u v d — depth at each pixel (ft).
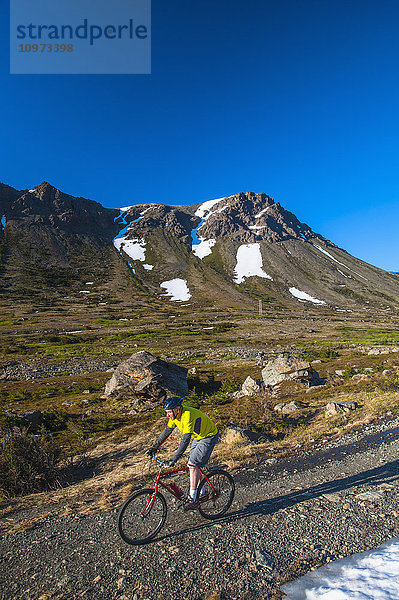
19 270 608.60
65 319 395.75
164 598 13.14
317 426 44.80
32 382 136.46
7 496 29.60
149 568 15.24
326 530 17.61
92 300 522.47
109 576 14.87
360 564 14.08
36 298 505.25
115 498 26.03
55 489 32.32
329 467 28.89
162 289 627.05
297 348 225.97
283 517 19.58
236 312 488.85
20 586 14.71
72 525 21.06
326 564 14.53
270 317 451.53
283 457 33.24
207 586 13.67
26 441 34.78
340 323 409.90
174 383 88.74
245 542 16.93
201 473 19.17
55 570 15.76
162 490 26.45
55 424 64.13
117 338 291.58
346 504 20.62
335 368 122.52
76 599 13.44
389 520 18.01
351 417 46.70
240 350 224.94
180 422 18.45
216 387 99.96
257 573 14.30
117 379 89.45
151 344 261.03
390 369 95.55
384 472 25.96
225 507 20.48
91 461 41.83
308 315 490.08
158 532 18.49
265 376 98.27
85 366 175.22
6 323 361.30
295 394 80.02
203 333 322.96
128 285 622.54
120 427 62.54
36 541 19.06
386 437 36.42
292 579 13.69
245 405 62.59
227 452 36.14
